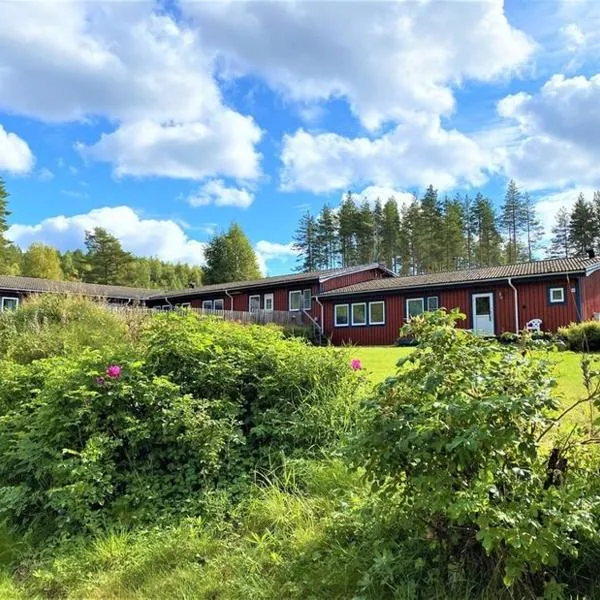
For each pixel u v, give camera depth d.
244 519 3.21
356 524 2.74
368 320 21.11
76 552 3.11
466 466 2.03
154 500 3.46
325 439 3.95
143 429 3.69
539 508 1.90
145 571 2.86
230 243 56.19
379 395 2.35
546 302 16.53
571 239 50.81
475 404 1.96
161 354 4.39
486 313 17.80
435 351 2.28
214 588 2.61
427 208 51.81
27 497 3.62
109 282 57.69
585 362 2.34
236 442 3.83
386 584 2.27
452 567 2.18
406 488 2.20
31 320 8.80
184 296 29.62
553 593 1.88
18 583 2.94
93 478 3.41
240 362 4.46
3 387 4.84
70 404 3.87
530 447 2.00
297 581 2.53
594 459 2.28
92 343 7.40
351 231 55.12
